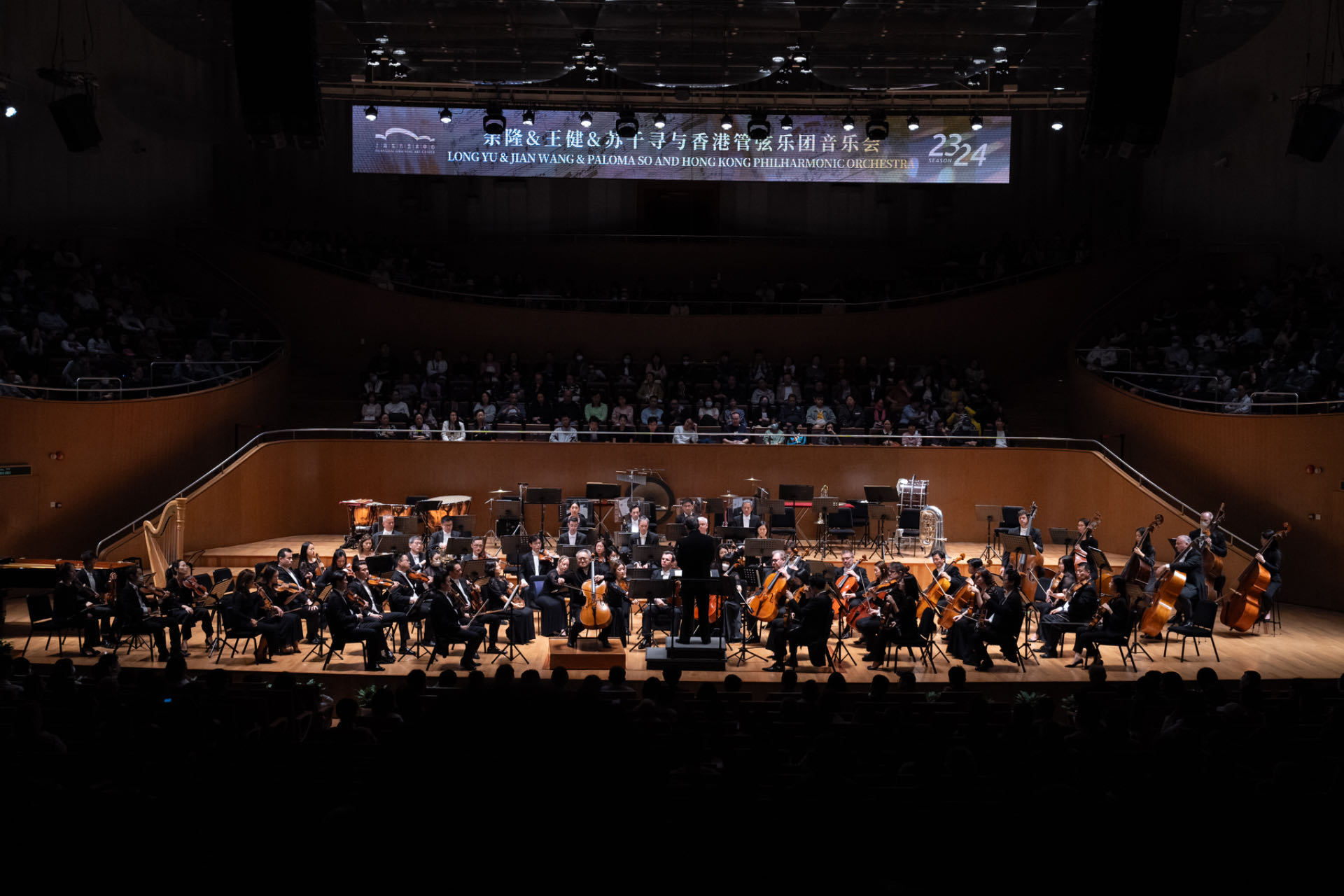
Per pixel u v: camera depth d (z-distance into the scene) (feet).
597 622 46.70
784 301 85.92
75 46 72.54
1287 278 71.36
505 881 19.30
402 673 44.50
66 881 18.76
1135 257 81.71
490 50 56.59
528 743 23.59
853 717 32.58
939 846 19.69
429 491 71.31
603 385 77.56
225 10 56.85
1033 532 58.29
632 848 20.11
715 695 32.94
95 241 74.43
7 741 25.46
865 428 73.41
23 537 57.67
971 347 81.97
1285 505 61.21
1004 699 43.80
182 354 71.46
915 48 55.26
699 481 71.46
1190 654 48.49
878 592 48.37
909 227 91.04
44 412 58.75
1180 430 67.26
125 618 45.14
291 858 19.44
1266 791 21.29
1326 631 53.67
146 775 23.35
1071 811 19.95
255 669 44.86
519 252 89.04
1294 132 56.65
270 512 68.03
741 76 58.95
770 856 19.79
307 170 87.76
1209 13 53.01
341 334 80.43
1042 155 89.97
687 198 91.09
